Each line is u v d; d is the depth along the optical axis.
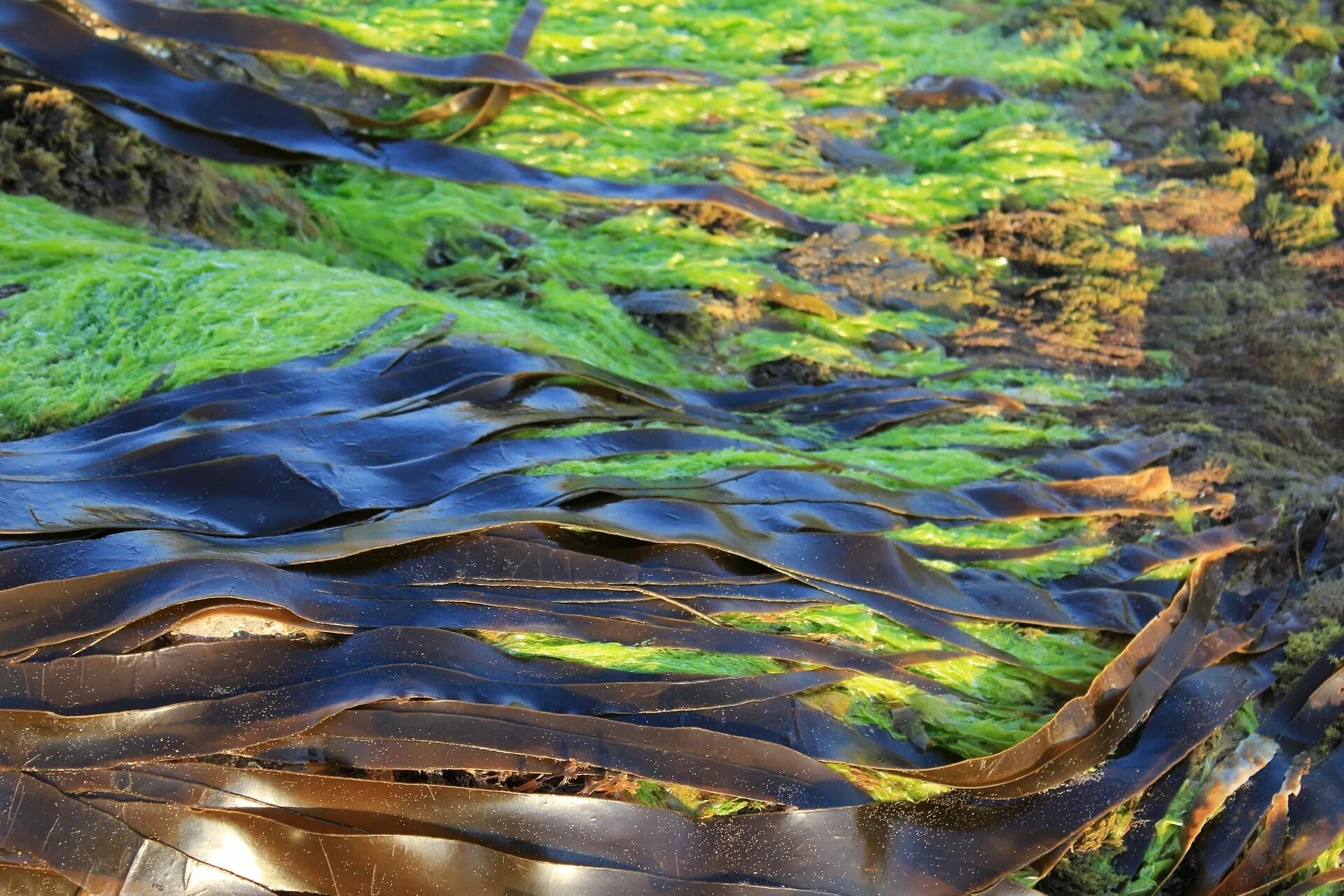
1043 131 4.67
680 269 3.95
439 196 3.98
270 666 2.32
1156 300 4.15
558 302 3.72
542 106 4.39
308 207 3.86
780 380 3.73
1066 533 3.15
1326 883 2.74
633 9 4.88
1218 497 3.31
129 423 2.72
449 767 2.33
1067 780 2.62
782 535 2.77
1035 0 5.52
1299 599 3.15
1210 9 5.52
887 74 4.92
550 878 2.31
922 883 2.44
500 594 2.50
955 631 2.77
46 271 3.19
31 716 2.20
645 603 2.60
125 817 2.21
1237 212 4.52
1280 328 4.01
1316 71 5.30
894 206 4.37
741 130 4.52
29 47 3.61
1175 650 2.85
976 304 4.12
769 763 2.48
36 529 2.36
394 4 4.52
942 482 3.21
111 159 3.55
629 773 2.39
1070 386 3.79
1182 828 2.72
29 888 2.18
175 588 2.28
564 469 2.88
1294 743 2.88
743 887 2.36
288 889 2.25
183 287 3.22
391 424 2.82
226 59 3.99
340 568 2.45
